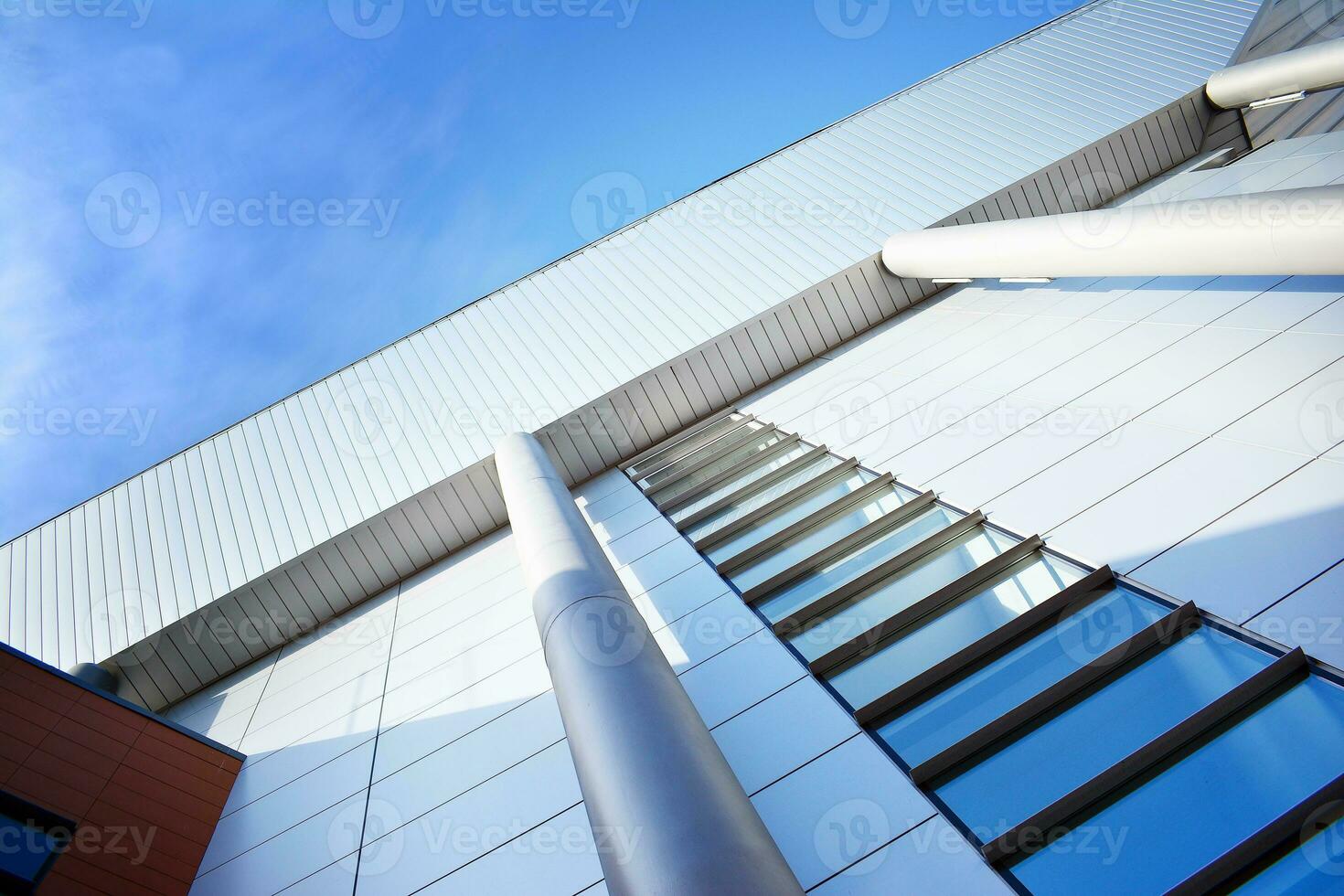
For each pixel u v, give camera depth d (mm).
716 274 18391
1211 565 6723
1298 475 7070
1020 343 12977
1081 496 8438
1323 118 17906
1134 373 10234
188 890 9547
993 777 5941
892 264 17203
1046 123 19844
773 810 6520
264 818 10180
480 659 11391
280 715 12633
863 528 9781
